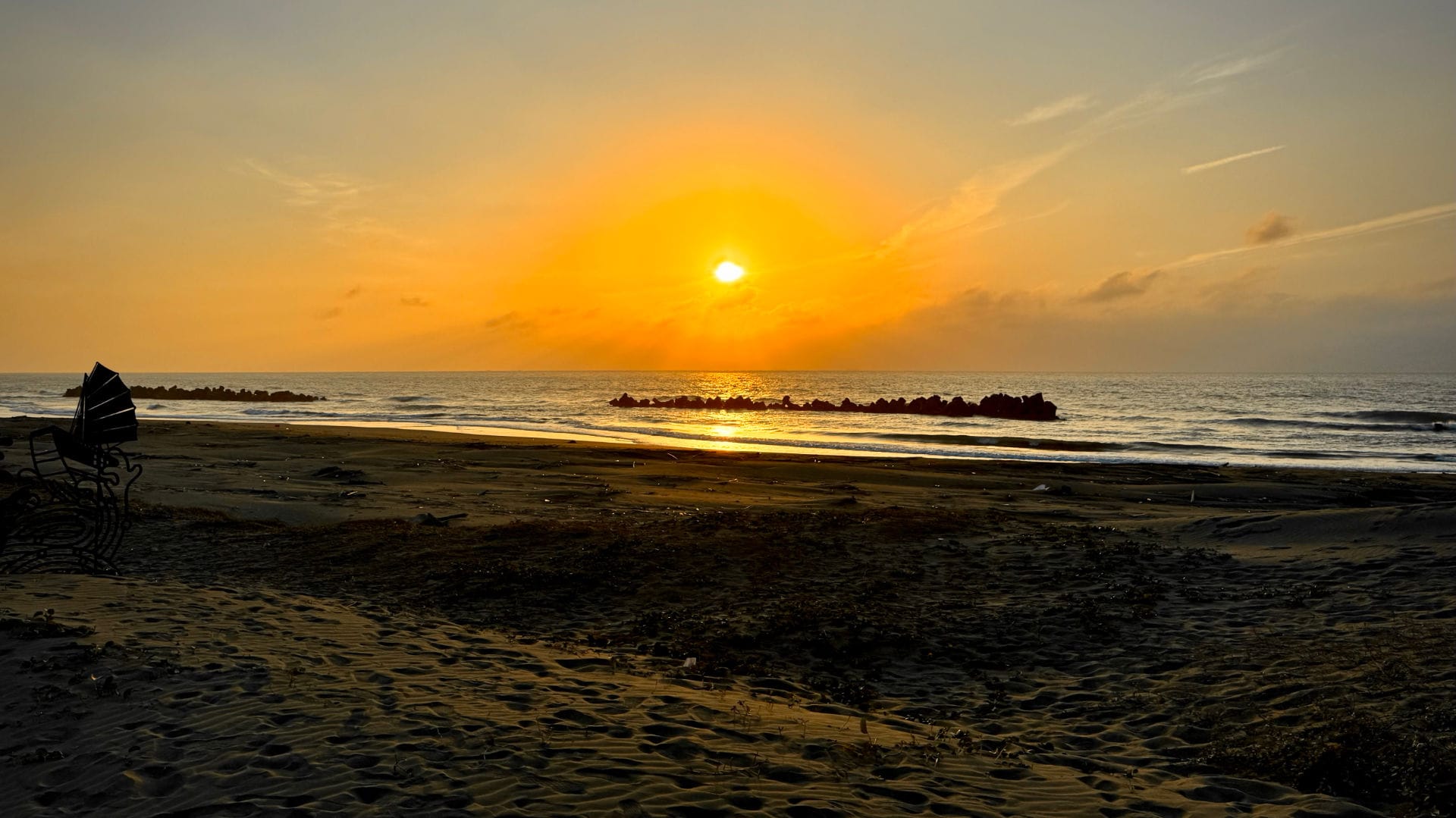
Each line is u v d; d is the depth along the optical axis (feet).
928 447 154.40
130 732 19.74
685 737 21.50
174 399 383.24
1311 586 41.29
